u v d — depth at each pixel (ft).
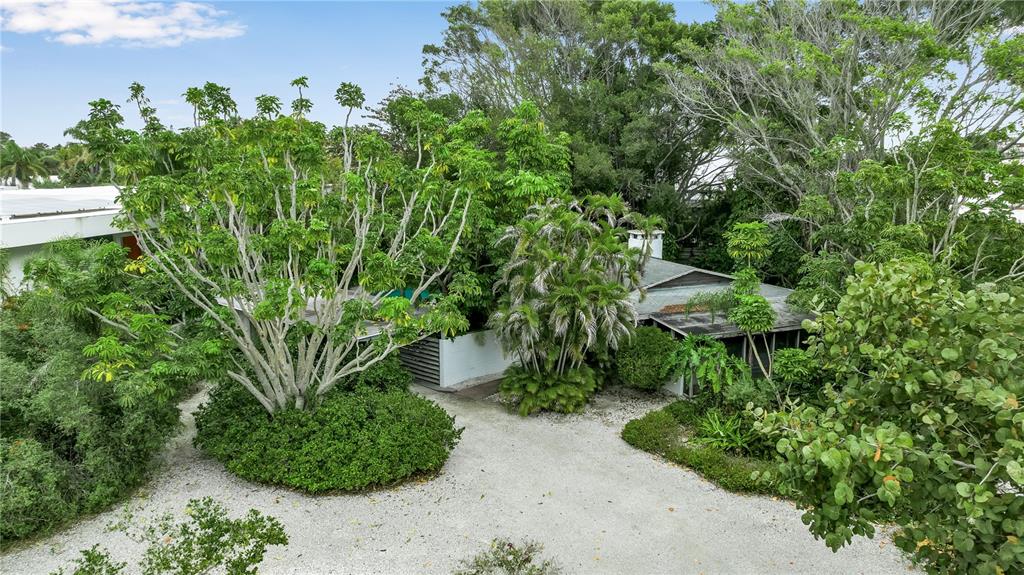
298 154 40.09
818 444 14.67
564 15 100.94
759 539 30.48
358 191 38.14
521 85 94.94
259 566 27.55
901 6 73.67
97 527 30.99
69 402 31.42
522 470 38.40
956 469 14.80
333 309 39.40
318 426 37.47
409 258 39.75
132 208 32.99
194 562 22.06
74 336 33.40
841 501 13.67
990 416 14.82
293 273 37.81
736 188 97.45
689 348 48.19
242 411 39.78
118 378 32.19
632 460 39.99
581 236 51.29
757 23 83.15
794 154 81.82
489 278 56.39
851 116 75.56
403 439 36.96
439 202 45.73
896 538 16.12
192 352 33.01
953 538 14.06
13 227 48.78
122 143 34.96
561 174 59.98
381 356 39.55
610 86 101.55
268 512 32.71
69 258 38.19
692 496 35.01
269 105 40.70
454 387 56.39
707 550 29.48
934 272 40.73
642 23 99.04
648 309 57.21
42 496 29.78
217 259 33.96
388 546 29.53
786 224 83.15
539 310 47.62
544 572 25.26
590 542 30.14
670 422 44.29
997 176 47.16
